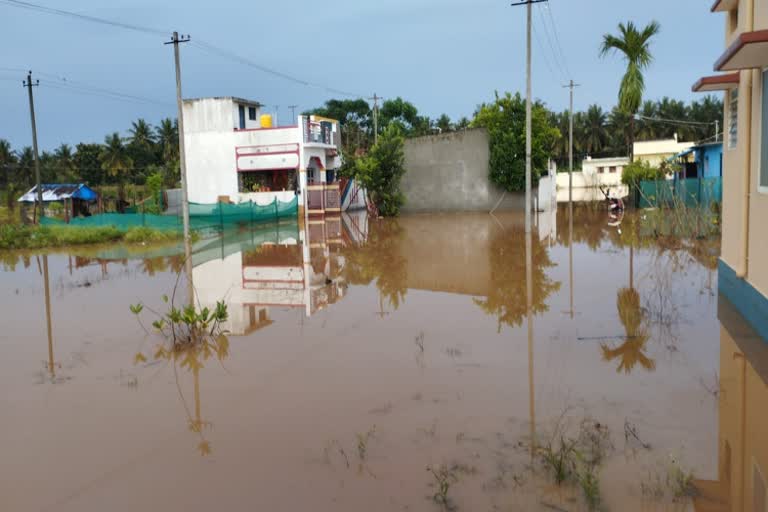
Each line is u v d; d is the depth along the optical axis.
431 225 25.39
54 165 60.28
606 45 29.75
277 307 10.06
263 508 3.79
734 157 8.84
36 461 4.55
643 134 61.59
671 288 10.23
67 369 6.84
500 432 4.77
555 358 6.66
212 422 5.21
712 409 5.10
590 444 4.49
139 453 4.64
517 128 30.38
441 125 66.81
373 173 31.27
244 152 31.45
